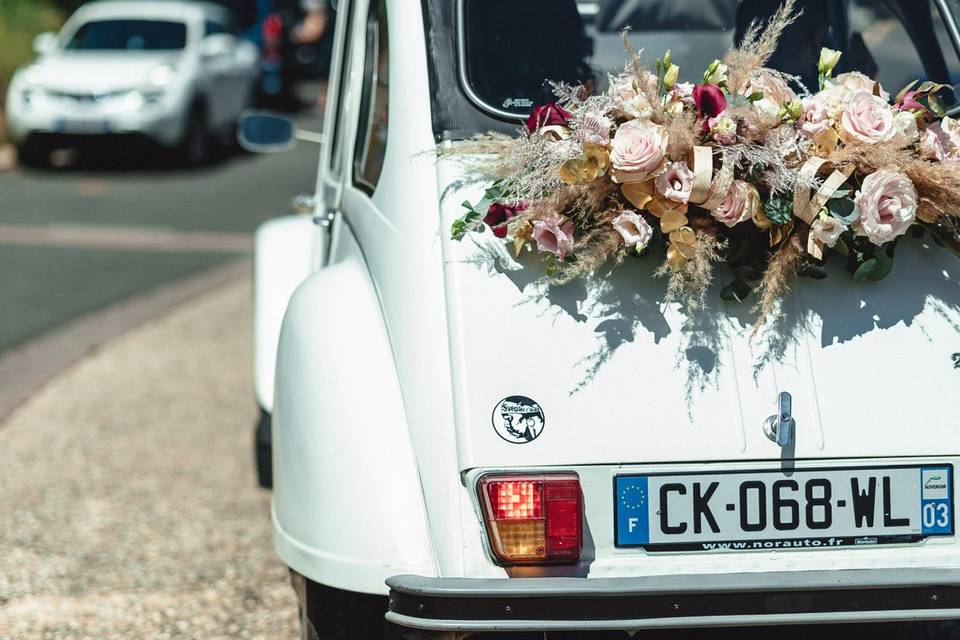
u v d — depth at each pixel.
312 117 18.62
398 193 3.02
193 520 4.94
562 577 2.65
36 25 18.70
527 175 2.80
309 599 2.99
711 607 2.52
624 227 2.74
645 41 3.42
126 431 6.05
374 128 3.37
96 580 4.35
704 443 2.70
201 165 14.87
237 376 7.00
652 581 2.53
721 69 2.88
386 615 2.61
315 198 4.38
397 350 2.85
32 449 5.76
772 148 2.76
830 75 3.09
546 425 2.69
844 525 2.73
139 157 15.33
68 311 8.31
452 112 3.15
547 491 2.65
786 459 2.71
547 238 2.76
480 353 2.74
